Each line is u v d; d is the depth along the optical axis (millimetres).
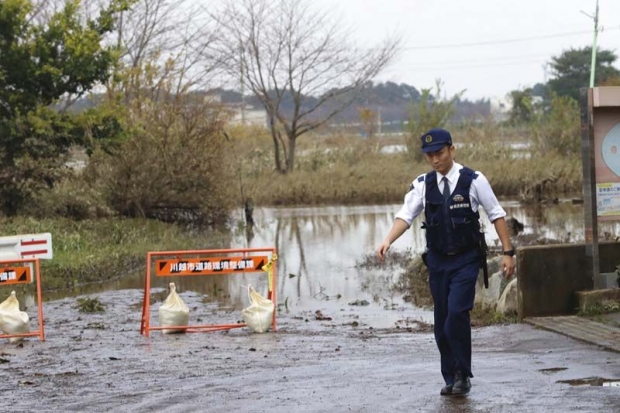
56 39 41344
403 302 24688
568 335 16156
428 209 11281
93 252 34469
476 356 14734
